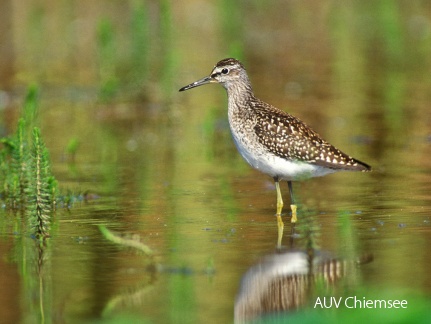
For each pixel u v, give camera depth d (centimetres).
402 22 2936
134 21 2117
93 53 2555
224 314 931
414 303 895
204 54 2536
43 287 1016
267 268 1068
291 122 1337
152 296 984
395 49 2614
